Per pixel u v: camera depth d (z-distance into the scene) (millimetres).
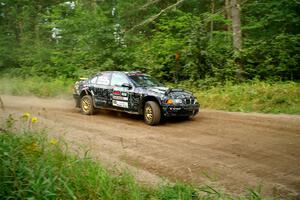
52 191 3258
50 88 16703
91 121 9672
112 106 10281
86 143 6891
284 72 14586
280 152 6230
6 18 29906
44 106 12672
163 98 8891
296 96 11203
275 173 5145
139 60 16609
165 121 9641
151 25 22938
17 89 17641
